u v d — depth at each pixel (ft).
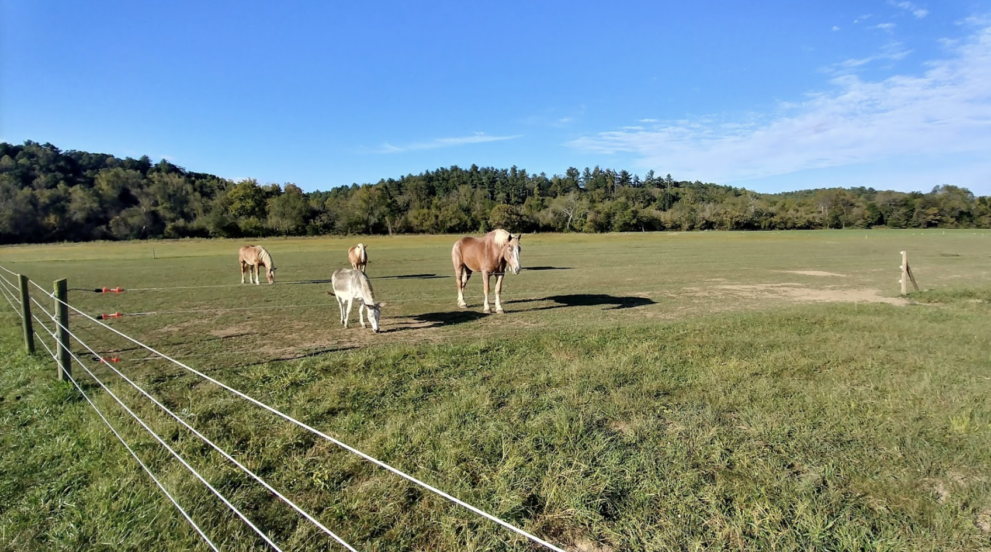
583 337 29.53
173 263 114.93
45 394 19.89
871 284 60.95
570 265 91.91
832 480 12.61
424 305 45.93
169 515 11.68
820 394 18.56
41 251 176.86
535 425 16.02
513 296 52.08
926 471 13.00
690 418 16.48
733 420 16.55
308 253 144.15
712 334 29.73
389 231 298.35
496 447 14.71
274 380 21.90
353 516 11.78
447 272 83.10
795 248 145.89
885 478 12.62
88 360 25.99
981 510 11.46
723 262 96.48
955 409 16.85
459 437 15.29
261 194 313.73
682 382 20.43
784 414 16.62
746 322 33.63
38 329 35.68
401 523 11.36
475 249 41.63
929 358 23.79
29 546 11.02
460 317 39.45
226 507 12.12
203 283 69.36
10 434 16.53
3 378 22.53
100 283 68.85
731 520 10.94
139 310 44.37
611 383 20.38
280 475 13.67
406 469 13.62
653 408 17.61
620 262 98.43
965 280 64.34
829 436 14.96
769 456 13.76
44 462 14.61
